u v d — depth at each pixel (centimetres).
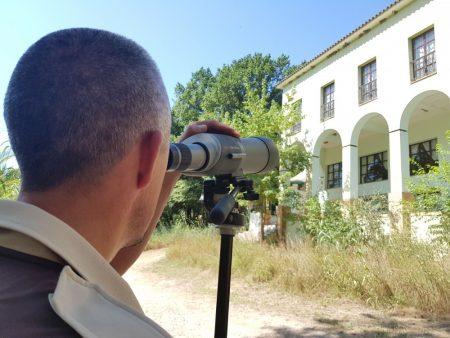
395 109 1484
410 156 1741
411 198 1391
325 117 1858
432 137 1659
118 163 74
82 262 66
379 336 514
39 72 72
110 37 78
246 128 1595
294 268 803
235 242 1088
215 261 1016
